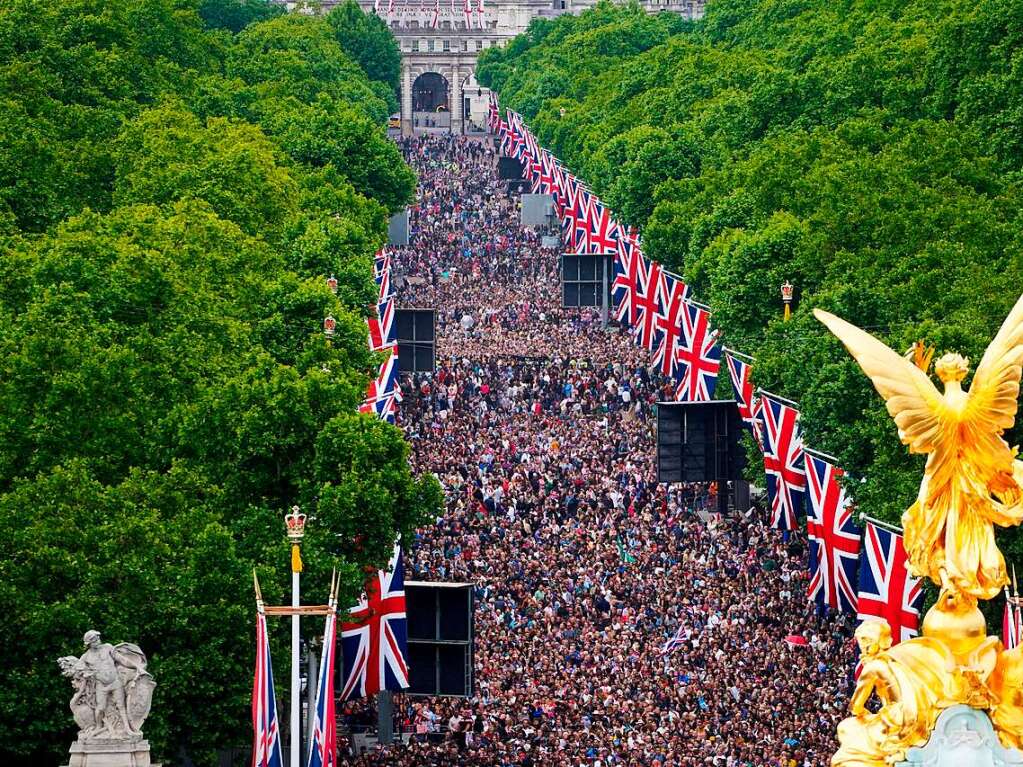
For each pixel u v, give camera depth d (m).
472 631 163.50
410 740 169.75
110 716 120.06
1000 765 74.00
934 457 75.00
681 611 197.00
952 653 74.75
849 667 178.25
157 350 180.12
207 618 142.62
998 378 74.56
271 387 162.75
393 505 158.50
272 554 150.38
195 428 163.62
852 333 75.69
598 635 191.75
